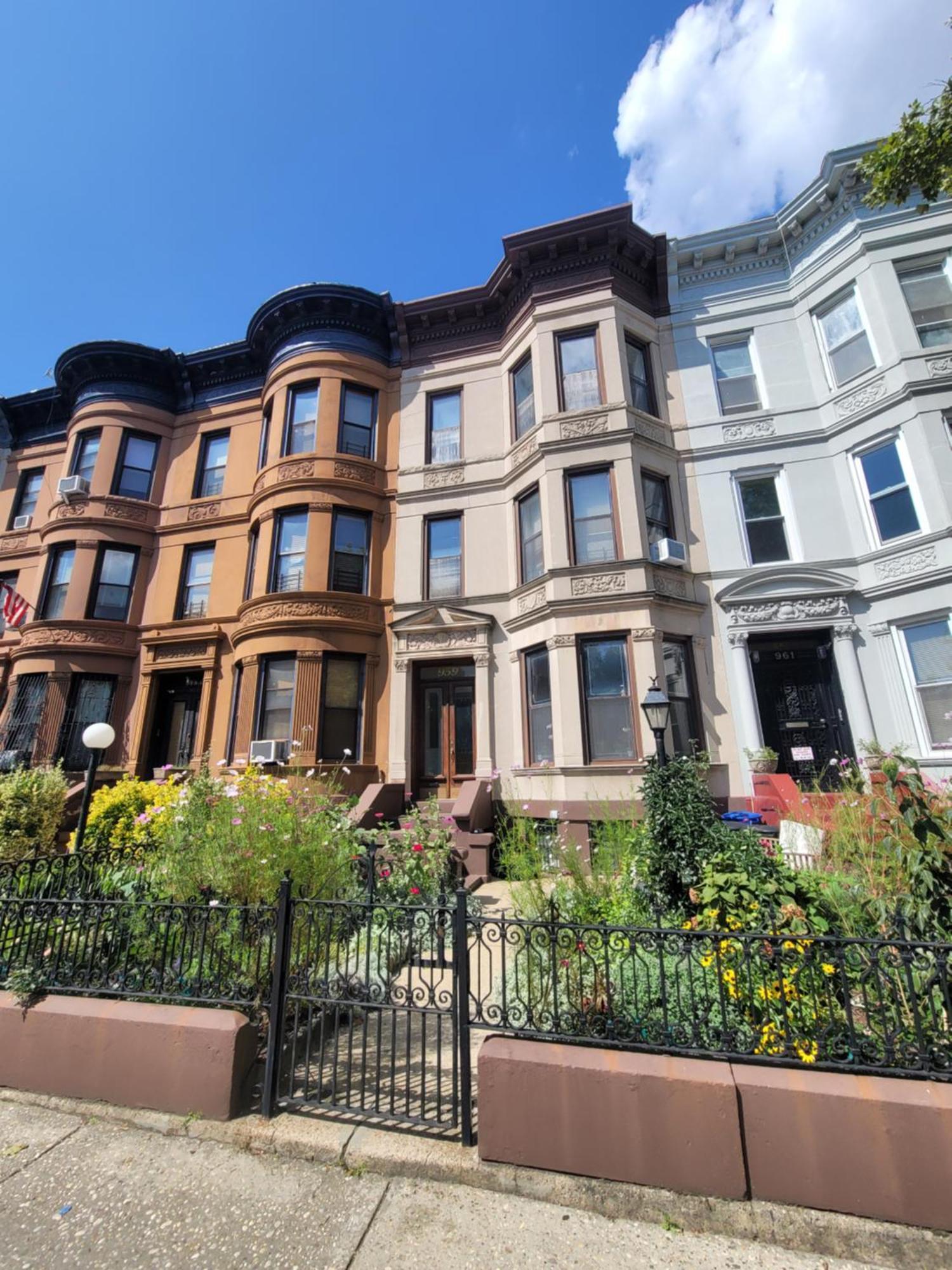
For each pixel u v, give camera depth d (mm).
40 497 17078
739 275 12562
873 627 10164
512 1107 2869
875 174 6906
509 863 7609
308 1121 3195
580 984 3148
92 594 14617
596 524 11039
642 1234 2521
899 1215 2490
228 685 13508
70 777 12914
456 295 13766
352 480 13180
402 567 12961
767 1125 2668
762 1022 3000
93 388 16172
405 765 11711
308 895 4582
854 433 10844
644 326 12445
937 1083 2697
